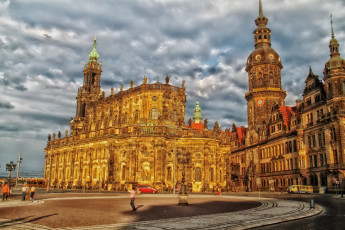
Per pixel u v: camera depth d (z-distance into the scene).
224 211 29.05
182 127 88.00
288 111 94.56
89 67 124.31
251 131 109.56
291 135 85.62
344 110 65.69
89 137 94.00
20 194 59.16
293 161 83.94
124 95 96.62
